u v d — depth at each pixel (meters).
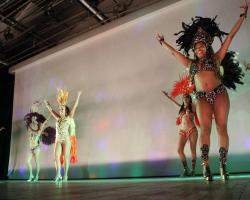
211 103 2.71
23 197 1.47
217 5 5.90
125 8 7.67
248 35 5.37
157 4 6.64
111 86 7.18
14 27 8.47
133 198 1.22
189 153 5.53
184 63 2.97
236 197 1.04
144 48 6.79
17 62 10.01
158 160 5.99
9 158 9.22
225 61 3.97
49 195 1.60
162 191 1.58
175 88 5.91
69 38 8.79
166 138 5.98
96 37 7.72
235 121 5.19
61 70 8.46
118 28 7.31
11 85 9.82
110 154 6.78
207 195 1.19
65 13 8.28
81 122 7.53
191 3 6.24
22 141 9.01
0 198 1.41
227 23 5.70
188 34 3.08
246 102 5.14
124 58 7.11
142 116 6.43
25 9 7.93
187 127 5.06
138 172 6.23
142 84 6.62
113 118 6.93
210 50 2.89
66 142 6.07
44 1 7.66
